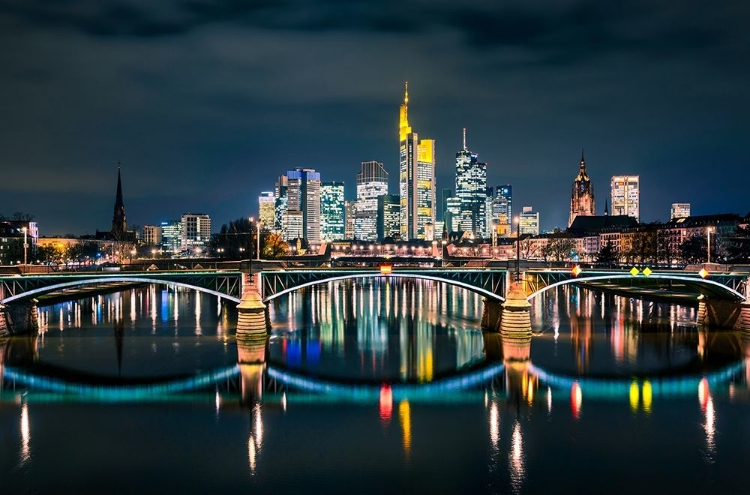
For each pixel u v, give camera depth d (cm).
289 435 7406
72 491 6022
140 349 11988
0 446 7081
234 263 14025
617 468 6512
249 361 11006
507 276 13750
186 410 8306
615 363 10944
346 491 6025
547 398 8856
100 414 8131
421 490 6044
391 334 13988
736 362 11025
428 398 8856
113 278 12850
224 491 6028
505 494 5978
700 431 7531
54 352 11662
